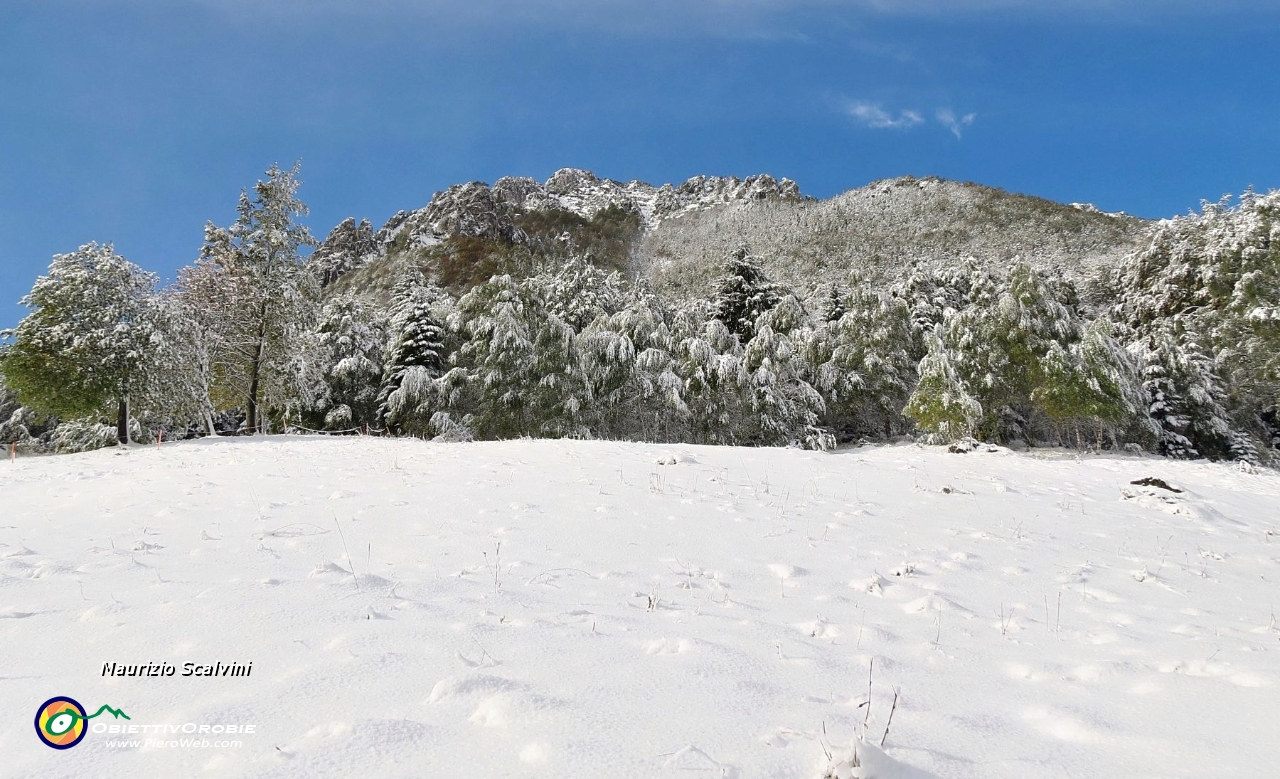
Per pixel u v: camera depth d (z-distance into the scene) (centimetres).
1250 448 2867
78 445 3253
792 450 1619
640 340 3197
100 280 2294
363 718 293
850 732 301
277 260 2966
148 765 263
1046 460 1820
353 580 514
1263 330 2381
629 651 391
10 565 552
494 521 759
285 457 1379
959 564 695
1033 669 403
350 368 3453
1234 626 533
